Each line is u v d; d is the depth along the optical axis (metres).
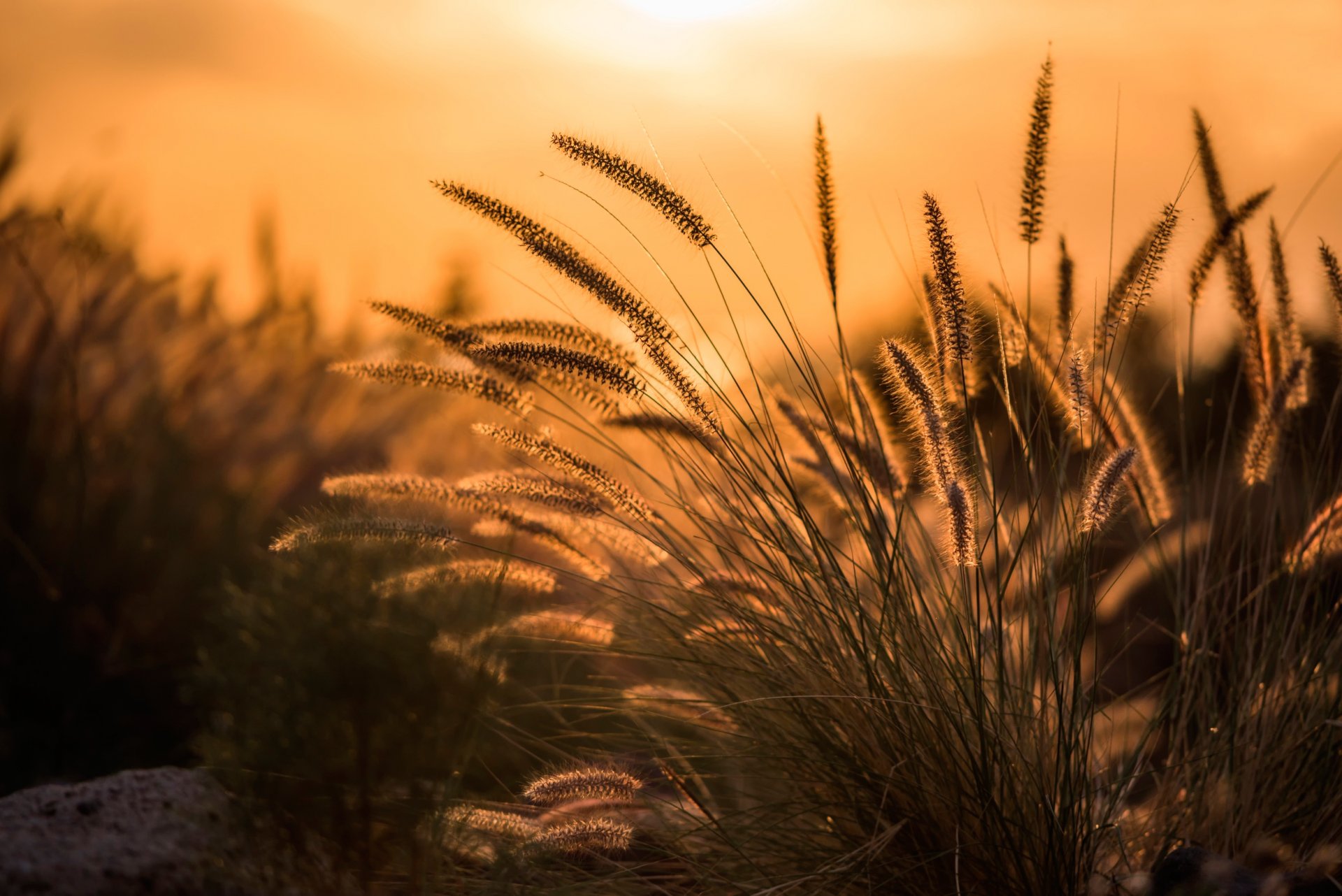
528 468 2.79
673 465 2.83
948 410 2.53
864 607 2.61
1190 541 2.80
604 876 2.56
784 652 2.62
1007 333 2.68
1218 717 2.64
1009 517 2.76
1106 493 2.44
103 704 3.04
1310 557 2.66
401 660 2.55
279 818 2.49
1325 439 2.77
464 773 2.72
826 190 2.62
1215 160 2.73
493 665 2.64
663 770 2.57
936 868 2.48
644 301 2.51
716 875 2.53
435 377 2.65
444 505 2.70
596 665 3.01
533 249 2.51
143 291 3.57
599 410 2.65
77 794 2.55
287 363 3.79
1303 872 2.40
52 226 3.35
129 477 3.27
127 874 2.38
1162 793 2.59
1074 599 2.55
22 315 3.40
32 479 3.22
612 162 2.51
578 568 2.70
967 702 2.46
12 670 3.02
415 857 2.51
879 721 2.52
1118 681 2.96
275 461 3.49
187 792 2.56
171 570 3.14
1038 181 2.64
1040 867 2.44
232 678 2.58
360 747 2.51
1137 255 2.63
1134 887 2.42
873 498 2.64
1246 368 2.77
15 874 2.35
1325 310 2.73
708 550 2.84
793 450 2.79
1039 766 2.47
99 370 3.46
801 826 2.59
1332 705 2.57
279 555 2.67
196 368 3.56
